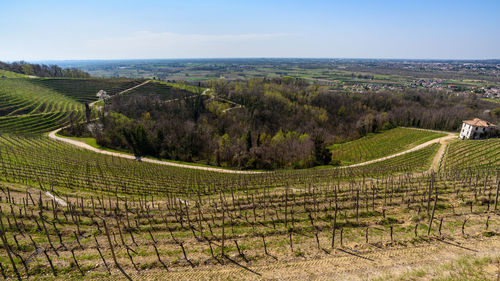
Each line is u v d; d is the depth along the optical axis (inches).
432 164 2642.7
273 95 5644.7
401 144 4042.8
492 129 3710.6
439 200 1275.8
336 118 5447.8
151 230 1061.8
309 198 1413.6
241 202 1400.1
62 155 2662.4
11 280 743.1
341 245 924.0
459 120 4827.8
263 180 2076.8
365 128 5034.5
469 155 2795.3
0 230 808.9
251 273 799.1
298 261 848.3
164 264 834.8
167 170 2709.2
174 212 1259.8
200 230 1032.8
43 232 973.8
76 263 813.2
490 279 716.0
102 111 4566.9
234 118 4751.5
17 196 1334.9
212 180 2186.3
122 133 3624.5
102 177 2011.6
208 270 813.9
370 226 1062.4
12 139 3203.7
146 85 6948.8
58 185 1695.4
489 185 1499.8
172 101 5329.7
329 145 4434.1
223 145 3454.7
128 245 940.6
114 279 770.2
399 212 1178.0
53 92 5895.7
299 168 3235.7
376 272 784.3
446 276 741.9
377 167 2657.5
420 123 5324.8
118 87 6643.7
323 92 6299.2
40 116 4473.4
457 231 973.8
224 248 924.0
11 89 5452.8
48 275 770.8
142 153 3390.7
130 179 2071.9
